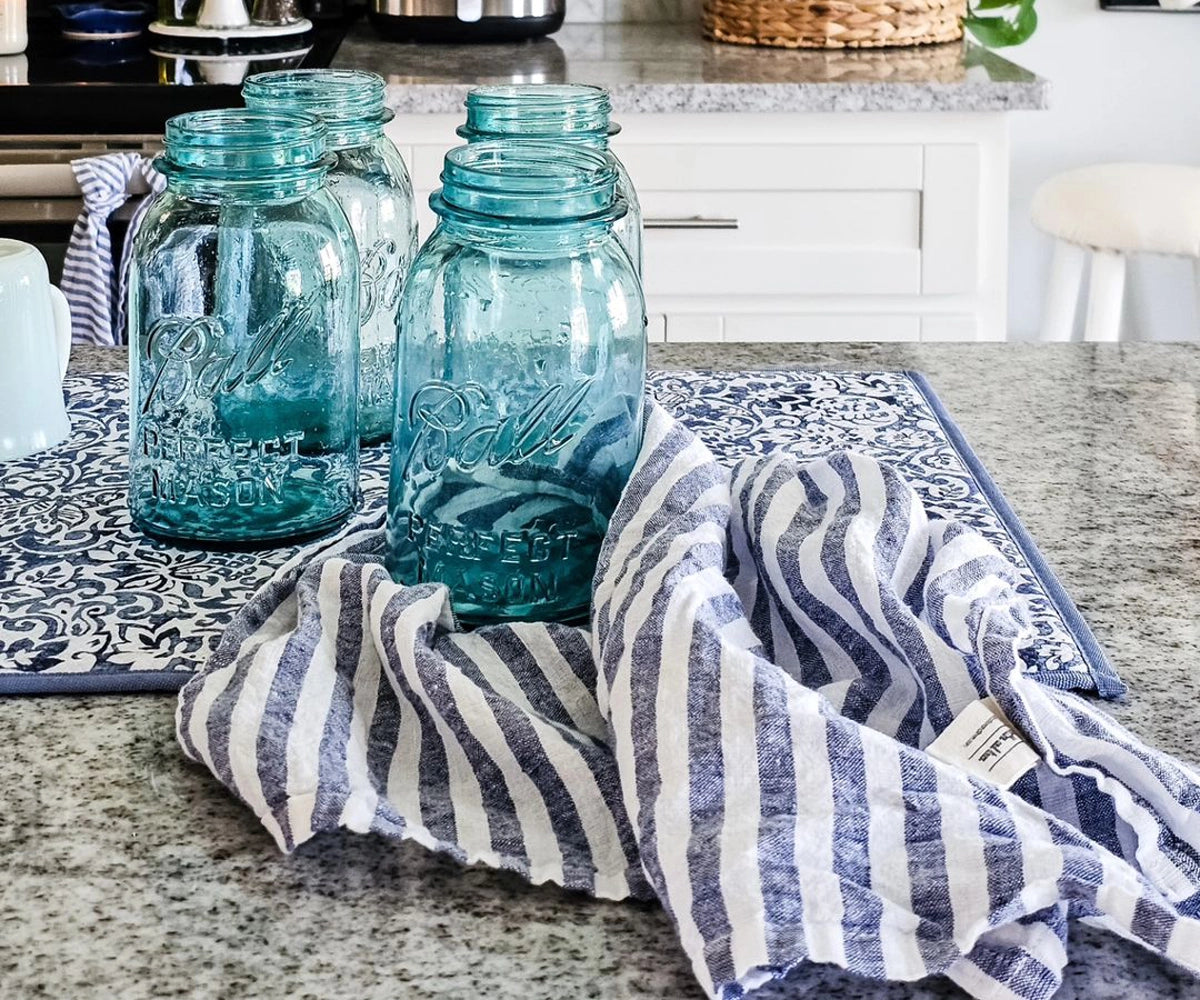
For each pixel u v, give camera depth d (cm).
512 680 67
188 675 70
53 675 69
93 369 116
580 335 72
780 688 56
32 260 94
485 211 70
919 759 55
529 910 54
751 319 220
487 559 73
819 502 75
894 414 104
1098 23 289
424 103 206
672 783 55
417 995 49
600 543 75
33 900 54
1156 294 306
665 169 212
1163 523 88
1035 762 58
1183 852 56
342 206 93
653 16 277
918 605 71
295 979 50
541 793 59
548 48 244
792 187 213
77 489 91
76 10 233
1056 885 51
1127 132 296
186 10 233
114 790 61
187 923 53
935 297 219
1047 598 77
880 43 236
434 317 72
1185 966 49
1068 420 105
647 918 54
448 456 73
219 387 81
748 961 48
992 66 221
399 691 64
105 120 201
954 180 213
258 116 83
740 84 207
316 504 84
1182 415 105
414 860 57
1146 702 68
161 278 80
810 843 52
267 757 58
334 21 264
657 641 59
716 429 101
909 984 50
